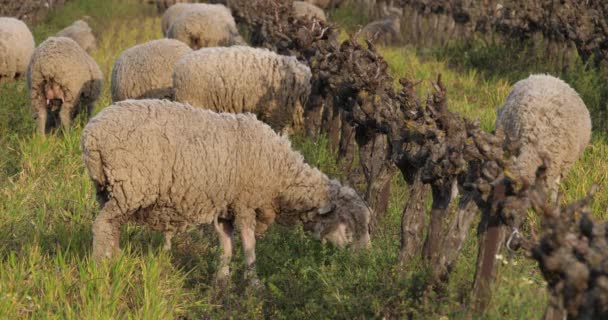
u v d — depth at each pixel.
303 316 20.95
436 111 21.77
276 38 46.34
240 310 21.27
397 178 32.88
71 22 92.56
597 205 27.88
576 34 47.69
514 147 18.39
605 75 46.31
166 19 70.25
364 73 28.27
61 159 33.69
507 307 18.16
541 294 18.72
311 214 24.55
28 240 24.34
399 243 24.88
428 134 21.67
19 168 33.22
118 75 37.59
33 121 39.06
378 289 20.91
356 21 88.62
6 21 48.78
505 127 27.02
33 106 37.62
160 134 21.81
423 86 49.12
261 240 25.72
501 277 18.39
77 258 22.28
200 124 22.39
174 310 21.42
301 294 21.86
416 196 22.20
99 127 21.59
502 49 57.53
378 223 27.05
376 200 27.31
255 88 34.28
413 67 54.50
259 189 23.17
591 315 14.10
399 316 19.69
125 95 37.38
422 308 19.05
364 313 19.97
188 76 34.44
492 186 18.33
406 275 20.73
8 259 22.11
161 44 37.66
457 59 59.41
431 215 21.45
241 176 22.78
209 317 21.14
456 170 20.38
